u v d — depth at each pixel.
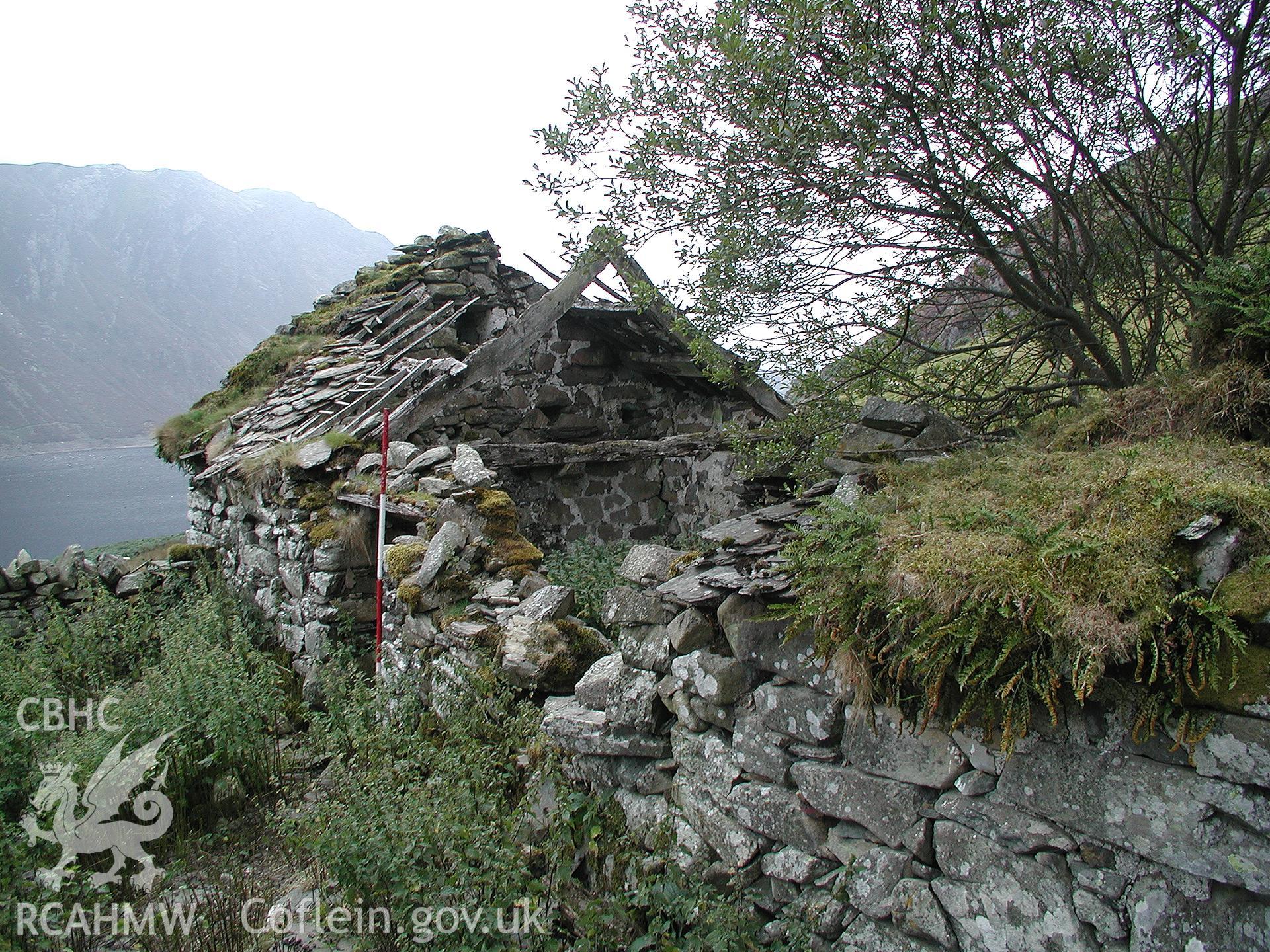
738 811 2.71
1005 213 3.61
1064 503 2.22
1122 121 3.54
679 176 3.71
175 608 7.57
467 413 9.41
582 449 8.87
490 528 4.84
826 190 3.54
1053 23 3.43
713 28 3.38
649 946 2.64
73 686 6.46
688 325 4.23
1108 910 1.88
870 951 2.33
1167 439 2.57
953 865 2.13
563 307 7.96
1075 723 1.92
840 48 3.44
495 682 3.82
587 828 3.14
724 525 3.33
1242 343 2.69
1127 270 3.89
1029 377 4.17
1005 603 1.86
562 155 3.82
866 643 2.20
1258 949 1.68
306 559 6.39
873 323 4.02
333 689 5.04
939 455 3.20
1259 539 1.82
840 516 2.45
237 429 8.80
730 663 2.72
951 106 3.46
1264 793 1.66
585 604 5.25
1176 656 1.74
